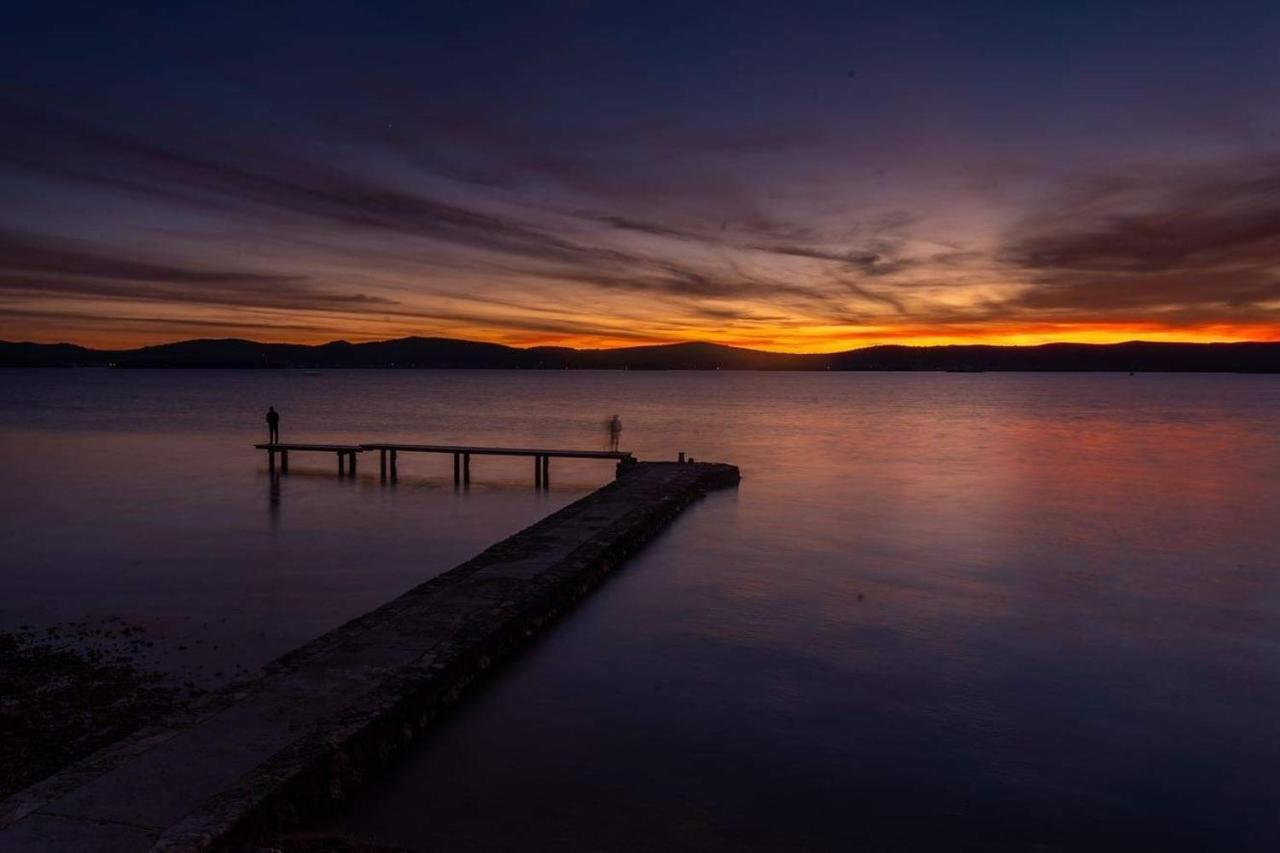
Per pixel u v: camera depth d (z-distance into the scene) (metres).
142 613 12.16
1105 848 6.65
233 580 14.06
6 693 9.13
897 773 7.78
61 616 11.98
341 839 5.86
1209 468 30.52
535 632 11.27
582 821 6.88
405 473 28.62
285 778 6.24
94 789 6.00
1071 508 21.72
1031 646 11.17
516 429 49.62
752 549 16.62
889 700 9.39
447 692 8.87
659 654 10.68
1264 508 21.88
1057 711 9.16
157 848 5.22
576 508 18.80
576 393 120.19
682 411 72.75
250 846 5.54
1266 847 6.70
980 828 6.91
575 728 8.56
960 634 11.62
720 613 12.41
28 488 24.06
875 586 13.99
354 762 7.08
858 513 20.77
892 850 6.57
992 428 51.78
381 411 69.19
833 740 8.41
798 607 12.76
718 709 9.09
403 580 14.22
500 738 8.29
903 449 37.81
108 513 20.17
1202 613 12.66
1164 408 78.56
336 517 20.09
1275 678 10.13
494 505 22.17
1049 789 7.54
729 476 25.83
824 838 6.71
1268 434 46.72
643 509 18.67
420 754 7.93
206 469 28.56
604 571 14.28
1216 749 8.32
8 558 15.42
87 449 34.88
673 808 7.11
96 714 8.62
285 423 53.41
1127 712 9.15
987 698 9.48
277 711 7.54
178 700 9.02
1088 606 12.98
